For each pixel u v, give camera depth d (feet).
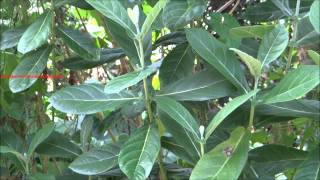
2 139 2.27
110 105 1.79
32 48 1.90
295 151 1.93
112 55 2.29
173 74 2.16
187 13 1.87
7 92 2.43
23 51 1.90
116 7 1.69
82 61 2.28
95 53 2.08
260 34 1.89
